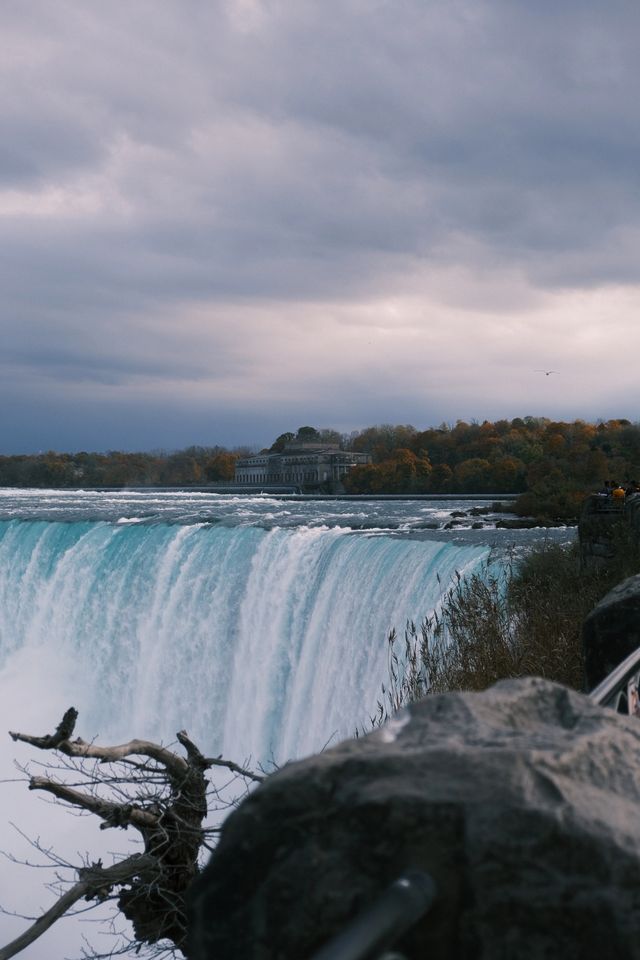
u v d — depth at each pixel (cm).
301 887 167
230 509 6781
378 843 167
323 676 2428
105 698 3058
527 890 162
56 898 1892
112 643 3091
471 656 1002
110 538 3231
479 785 170
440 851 165
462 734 190
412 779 173
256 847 172
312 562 2594
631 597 612
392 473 16488
